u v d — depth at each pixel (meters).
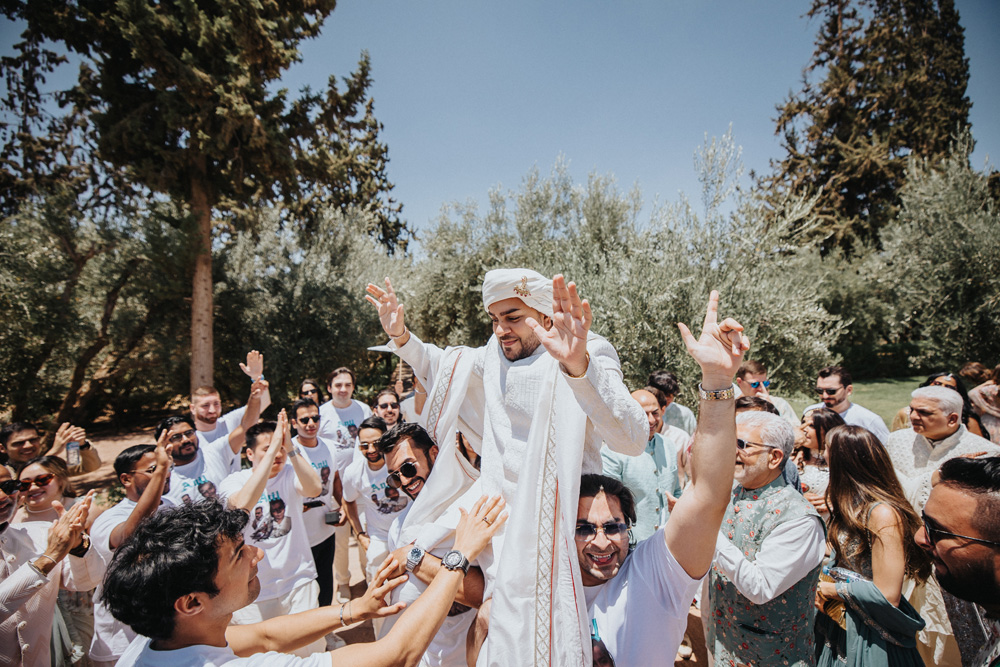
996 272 15.12
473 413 2.40
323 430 5.86
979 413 4.91
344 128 15.38
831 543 2.62
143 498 2.98
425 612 1.61
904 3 24.75
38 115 13.77
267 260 16.17
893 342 21.92
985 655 1.55
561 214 15.08
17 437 4.20
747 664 2.43
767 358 8.58
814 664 2.44
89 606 3.26
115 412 17.41
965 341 15.45
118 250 13.58
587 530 1.76
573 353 1.57
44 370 13.41
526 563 1.64
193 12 11.37
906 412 4.90
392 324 2.44
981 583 1.39
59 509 3.16
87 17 11.39
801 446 3.93
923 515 1.54
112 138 12.14
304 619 1.92
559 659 1.56
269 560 3.62
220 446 4.68
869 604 2.29
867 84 26.05
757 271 8.53
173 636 1.46
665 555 1.60
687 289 8.16
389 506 4.21
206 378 13.81
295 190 14.70
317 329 16.11
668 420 5.21
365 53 14.51
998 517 1.37
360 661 1.48
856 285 20.81
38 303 12.34
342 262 17.11
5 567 2.78
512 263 15.34
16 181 13.62
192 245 13.16
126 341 14.88
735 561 2.30
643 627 1.59
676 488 4.13
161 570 1.39
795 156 28.09
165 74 11.74
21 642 2.47
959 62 23.78
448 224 17.61
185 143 12.90
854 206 26.59
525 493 1.71
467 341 17.25
